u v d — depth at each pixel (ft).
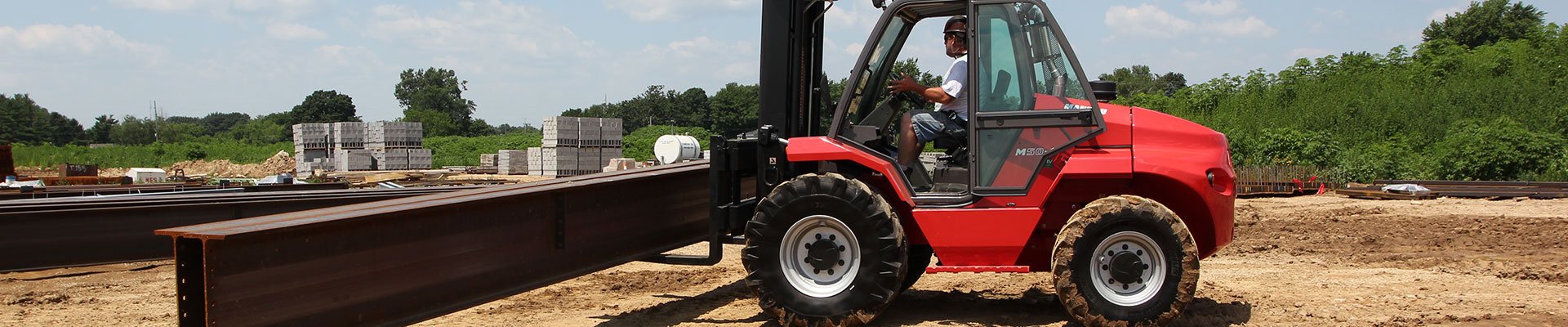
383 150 101.81
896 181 17.44
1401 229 35.60
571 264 18.37
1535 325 17.99
